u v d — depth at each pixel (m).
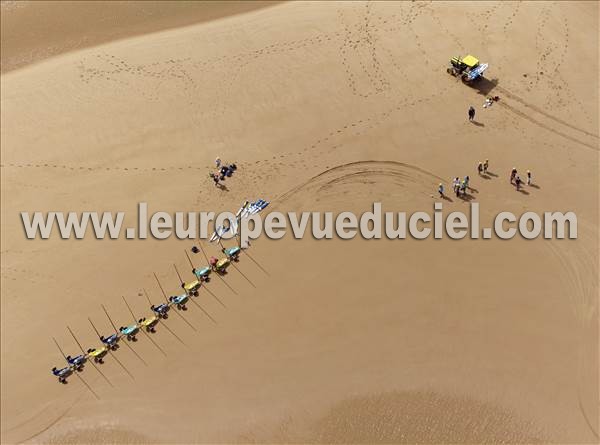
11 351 40.75
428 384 36.91
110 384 38.69
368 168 47.81
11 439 37.16
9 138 53.31
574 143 47.69
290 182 47.66
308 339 39.38
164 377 38.62
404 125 50.31
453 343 38.44
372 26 58.41
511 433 34.78
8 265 45.06
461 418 35.50
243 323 40.47
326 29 58.88
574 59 53.56
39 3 67.44
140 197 48.00
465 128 49.53
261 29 60.06
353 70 54.94
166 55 58.88
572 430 34.62
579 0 58.44
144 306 41.91
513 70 53.28
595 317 38.75
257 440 35.81
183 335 40.28
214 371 38.53
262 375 38.09
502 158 47.31
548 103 50.56
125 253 44.84
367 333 39.28
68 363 39.69
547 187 45.31
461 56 54.72
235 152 50.09
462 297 40.38
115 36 62.41
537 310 39.41
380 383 37.19
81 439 36.69
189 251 44.41
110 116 54.06
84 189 49.00
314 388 37.31
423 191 46.00
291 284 42.06
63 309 42.41
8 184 49.97
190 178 48.75
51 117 54.66
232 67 56.75
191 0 64.94
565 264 41.34
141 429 36.72
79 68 58.94
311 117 51.81
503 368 37.16
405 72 54.16
